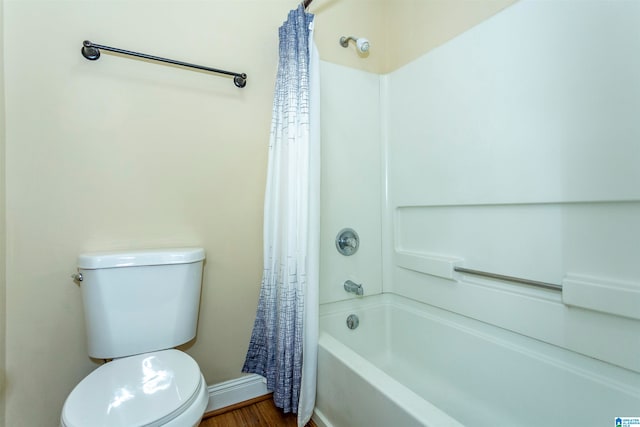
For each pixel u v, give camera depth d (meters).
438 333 1.45
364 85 1.74
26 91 1.05
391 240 1.77
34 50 1.06
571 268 1.00
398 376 1.57
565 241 1.01
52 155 1.09
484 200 1.25
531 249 1.11
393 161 1.76
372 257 1.75
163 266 1.13
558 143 1.01
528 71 1.09
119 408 0.79
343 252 1.64
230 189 1.41
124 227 1.21
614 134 0.89
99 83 1.16
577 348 0.98
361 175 1.72
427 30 1.57
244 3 1.43
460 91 1.35
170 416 0.78
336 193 1.64
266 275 1.36
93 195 1.15
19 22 1.04
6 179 1.03
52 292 1.10
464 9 1.38
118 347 1.07
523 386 1.11
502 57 1.18
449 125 1.40
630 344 0.87
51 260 1.10
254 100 1.46
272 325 1.33
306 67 1.24
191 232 1.33
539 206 1.08
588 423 0.95
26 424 1.07
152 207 1.25
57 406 1.11
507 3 1.21
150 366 0.98
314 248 1.23
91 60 1.14
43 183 1.08
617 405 0.89
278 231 1.32
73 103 1.12
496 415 1.18
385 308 1.76
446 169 1.42
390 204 1.78
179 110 1.30
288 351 1.24
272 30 1.49
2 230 1.01
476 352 1.28
